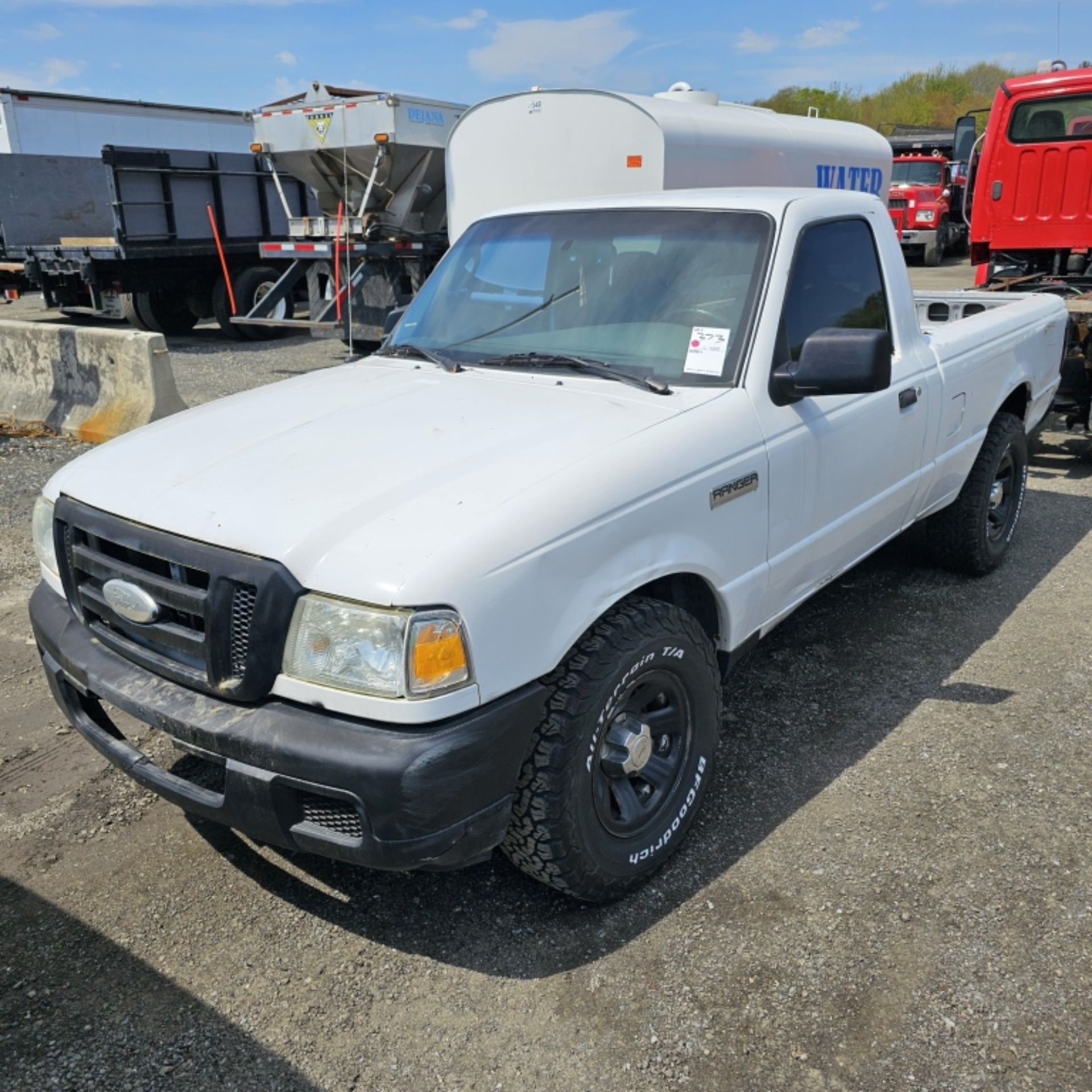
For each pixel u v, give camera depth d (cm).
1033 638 445
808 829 315
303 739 228
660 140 755
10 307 1747
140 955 270
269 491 252
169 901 291
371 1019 248
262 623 231
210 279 1402
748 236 336
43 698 411
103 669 270
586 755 256
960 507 485
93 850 314
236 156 1359
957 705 389
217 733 237
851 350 298
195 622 248
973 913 275
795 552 337
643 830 285
